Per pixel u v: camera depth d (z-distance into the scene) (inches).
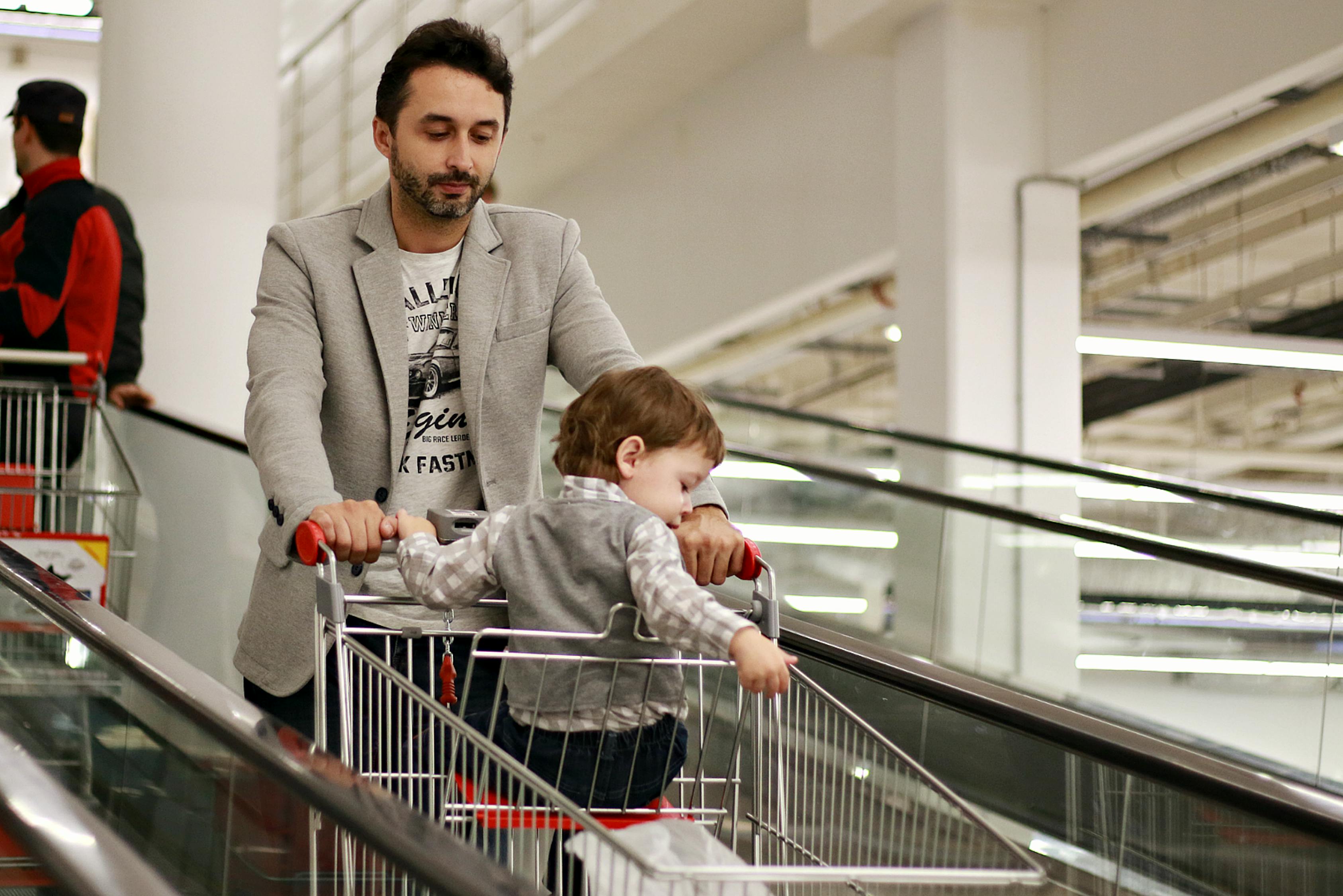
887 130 393.4
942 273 335.0
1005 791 134.3
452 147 88.0
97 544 220.1
